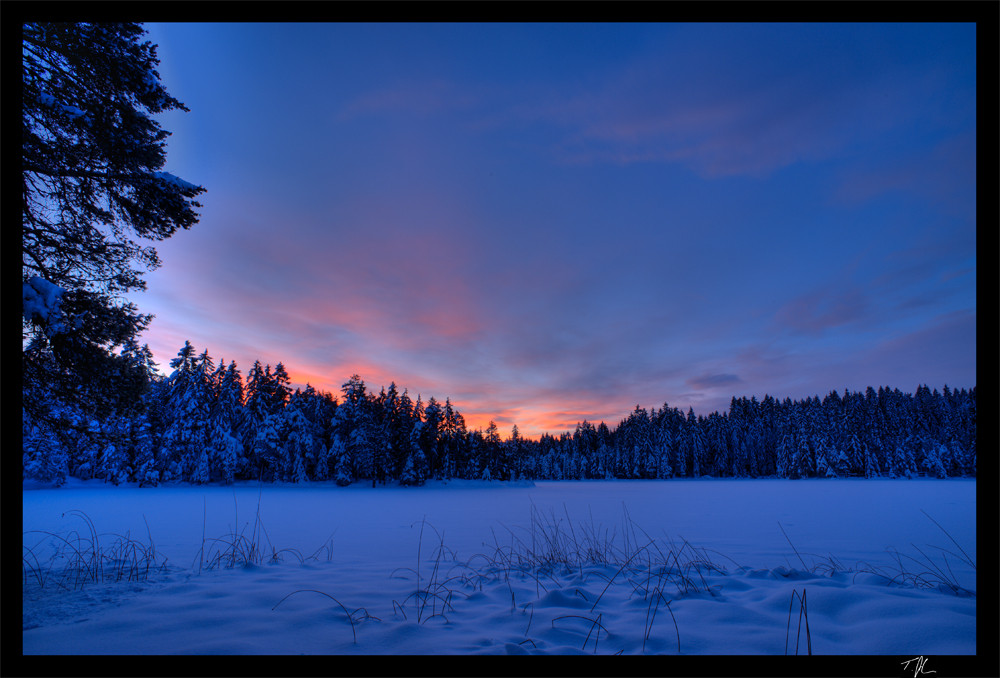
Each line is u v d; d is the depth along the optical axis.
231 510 16.97
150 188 5.54
